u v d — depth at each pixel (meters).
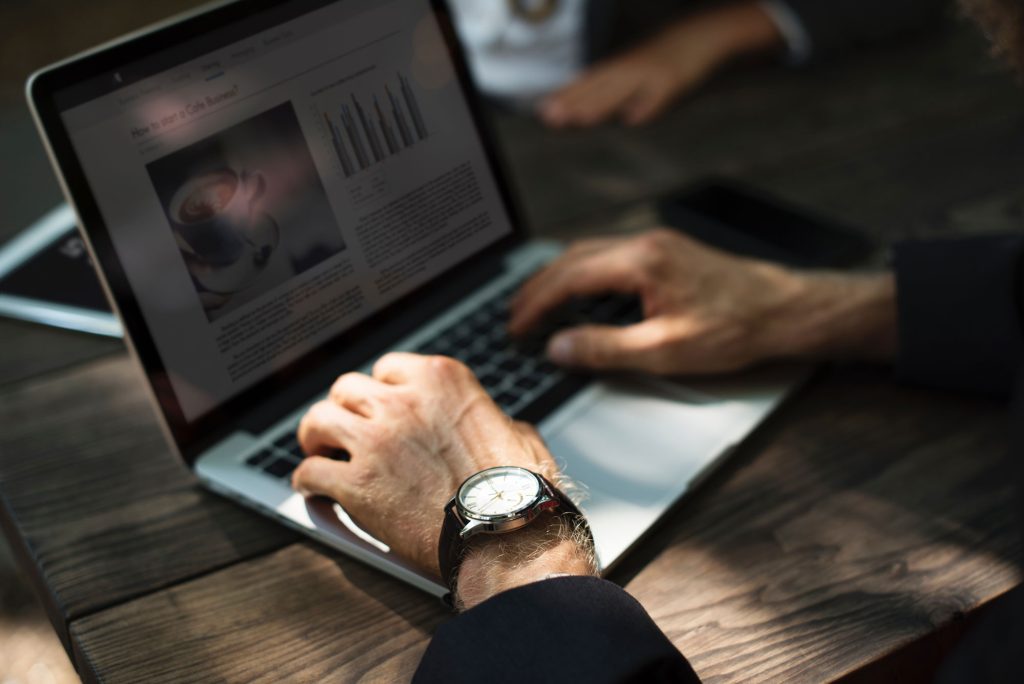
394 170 0.99
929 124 1.51
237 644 0.74
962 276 0.97
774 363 1.02
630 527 0.81
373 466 0.79
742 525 0.84
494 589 0.71
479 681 0.63
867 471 0.89
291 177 0.91
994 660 0.60
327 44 0.93
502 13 1.75
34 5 3.85
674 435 0.92
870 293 1.01
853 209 1.30
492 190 1.09
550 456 0.84
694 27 1.71
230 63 0.87
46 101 0.78
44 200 1.31
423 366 0.87
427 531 0.75
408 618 0.75
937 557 0.79
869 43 1.77
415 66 1.01
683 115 1.59
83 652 0.73
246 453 0.90
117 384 1.04
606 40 1.78
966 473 0.89
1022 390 0.67
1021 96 1.57
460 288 1.12
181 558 0.82
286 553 0.82
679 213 1.24
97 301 1.15
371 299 0.98
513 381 0.99
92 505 0.88
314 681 0.70
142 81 0.83
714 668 0.70
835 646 0.72
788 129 1.53
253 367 0.90
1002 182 1.35
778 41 1.71
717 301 1.00
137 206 0.83
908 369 0.99
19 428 0.98
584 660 0.63
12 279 1.18
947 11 1.79
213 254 0.87
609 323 1.08
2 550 1.80
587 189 1.39
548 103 1.62
